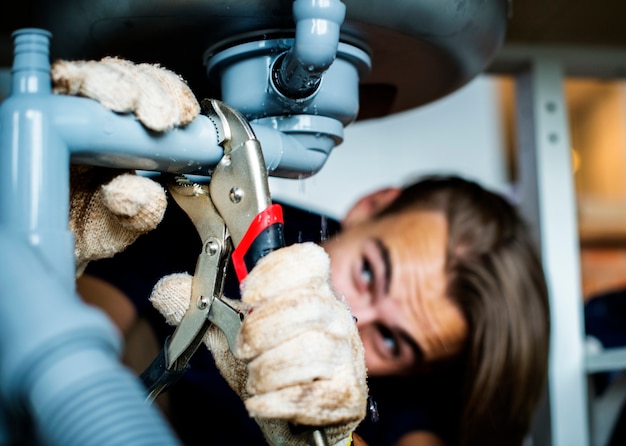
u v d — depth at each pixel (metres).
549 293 0.82
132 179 0.30
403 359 0.83
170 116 0.28
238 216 0.31
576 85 1.83
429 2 0.37
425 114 1.63
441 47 0.41
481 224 0.81
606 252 1.41
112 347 0.22
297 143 0.37
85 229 0.33
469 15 0.39
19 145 0.26
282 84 0.36
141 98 0.28
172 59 0.41
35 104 0.26
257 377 0.26
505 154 1.69
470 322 0.79
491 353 0.78
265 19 0.36
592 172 1.86
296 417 0.25
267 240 0.29
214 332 0.34
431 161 1.63
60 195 0.26
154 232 0.61
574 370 0.84
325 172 1.53
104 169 0.33
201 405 0.69
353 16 0.36
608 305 0.99
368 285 0.83
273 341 0.26
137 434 0.21
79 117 0.27
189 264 0.57
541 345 0.80
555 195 0.85
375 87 0.49
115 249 0.34
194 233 0.57
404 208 0.85
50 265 0.25
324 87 0.38
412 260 0.80
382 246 0.82
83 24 0.38
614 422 0.89
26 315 0.21
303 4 0.31
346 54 0.38
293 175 0.39
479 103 1.67
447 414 0.89
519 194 0.92
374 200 0.91
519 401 0.80
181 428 0.68
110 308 0.66
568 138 0.87
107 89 0.27
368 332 0.83
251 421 0.70
